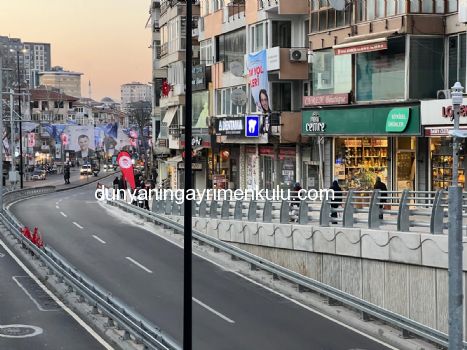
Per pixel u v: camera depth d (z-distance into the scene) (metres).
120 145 86.69
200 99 51.25
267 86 39.41
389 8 29.83
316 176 37.56
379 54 30.56
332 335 17.94
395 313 17.89
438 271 18.08
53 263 23.58
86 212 43.22
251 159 45.31
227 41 46.62
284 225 24.50
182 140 54.31
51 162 125.81
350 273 21.39
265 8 39.59
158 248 29.62
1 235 33.03
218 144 47.91
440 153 28.78
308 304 21.09
